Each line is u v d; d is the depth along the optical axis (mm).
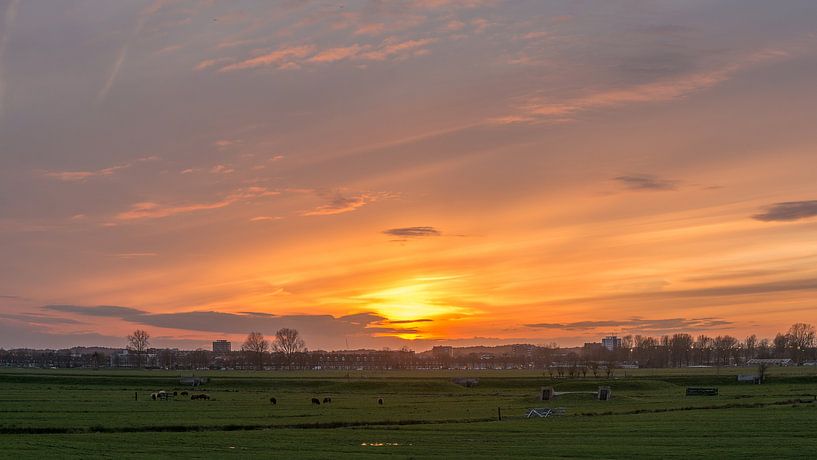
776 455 75750
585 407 150125
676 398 172250
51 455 80312
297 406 156625
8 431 106938
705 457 75188
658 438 91938
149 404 158875
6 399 169125
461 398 190625
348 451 83312
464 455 79000
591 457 76500
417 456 78375
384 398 192500
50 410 139625
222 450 84688
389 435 99375
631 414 131250
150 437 98438
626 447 83688
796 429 98125
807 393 181250
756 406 141250
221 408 149000
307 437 97500
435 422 121750
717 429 100000
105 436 100188
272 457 78062
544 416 129750
